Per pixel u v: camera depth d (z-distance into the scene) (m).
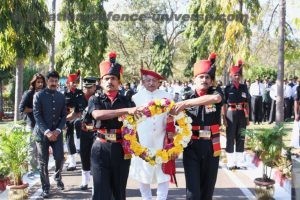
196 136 6.05
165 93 7.45
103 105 5.80
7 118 26.92
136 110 5.68
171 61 55.91
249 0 16.03
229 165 10.74
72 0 26.47
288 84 22.25
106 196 5.76
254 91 21.62
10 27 13.08
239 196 8.30
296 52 14.18
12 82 28.61
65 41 27.42
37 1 13.70
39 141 8.13
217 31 18.09
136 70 53.09
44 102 8.15
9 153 7.57
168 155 5.93
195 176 5.97
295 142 12.49
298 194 6.50
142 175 6.91
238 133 10.78
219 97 5.77
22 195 7.61
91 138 8.41
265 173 7.73
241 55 15.91
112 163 5.79
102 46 28.55
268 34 15.22
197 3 26.44
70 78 9.48
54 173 9.52
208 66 6.07
